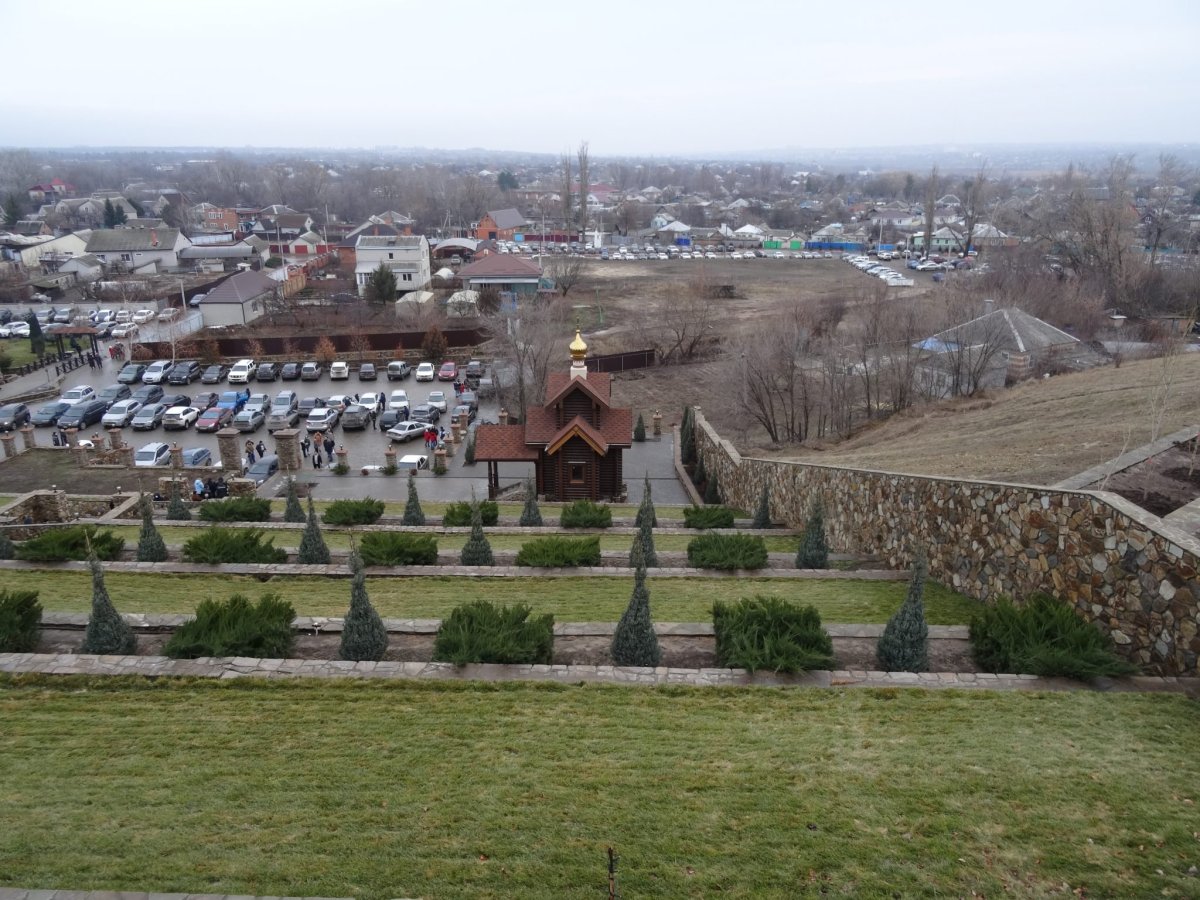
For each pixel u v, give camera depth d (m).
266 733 10.46
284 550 19.16
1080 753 9.56
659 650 12.46
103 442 41.38
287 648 13.02
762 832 8.54
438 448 40.25
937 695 10.99
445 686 11.52
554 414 33.53
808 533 18.52
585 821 8.76
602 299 89.19
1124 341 45.44
